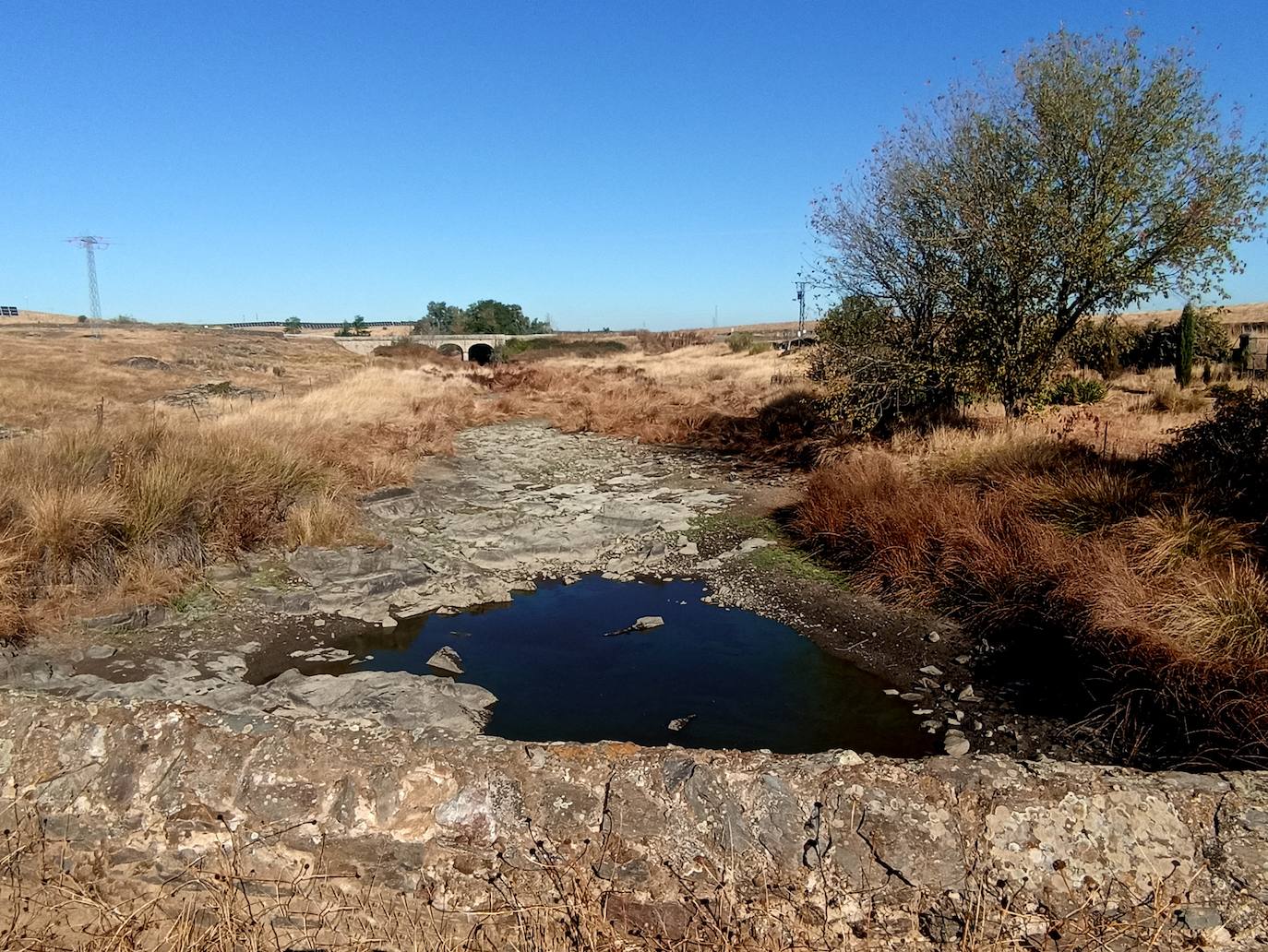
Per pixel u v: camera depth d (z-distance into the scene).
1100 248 11.42
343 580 8.64
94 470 9.30
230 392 26.14
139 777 3.19
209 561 8.89
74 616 7.28
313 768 3.10
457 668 6.86
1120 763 5.07
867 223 13.82
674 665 6.90
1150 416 13.03
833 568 9.07
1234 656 5.23
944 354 13.32
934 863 2.69
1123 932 2.56
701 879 2.79
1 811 3.21
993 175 12.25
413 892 2.92
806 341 21.31
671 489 13.73
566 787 3.00
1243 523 6.62
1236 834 2.74
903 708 6.02
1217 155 11.52
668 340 67.19
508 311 88.25
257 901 2.97
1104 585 6.29
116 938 2.76
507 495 13.41
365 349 59.31
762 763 3.03
